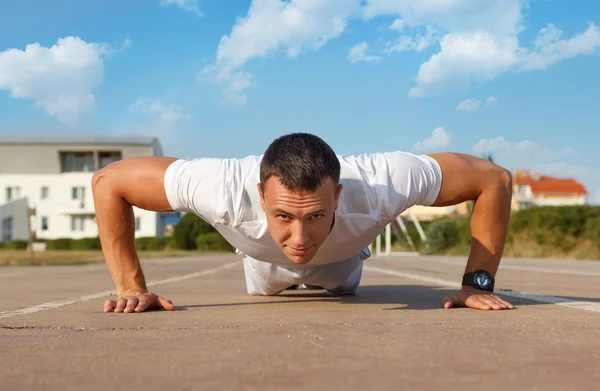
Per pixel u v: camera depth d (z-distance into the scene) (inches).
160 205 126.0
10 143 2033.7
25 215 2018.9
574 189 2492.6
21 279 307.7
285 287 163.8
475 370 58.9
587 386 52.7
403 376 56.2
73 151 2037.4
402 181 121.5
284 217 101.7
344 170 119.2
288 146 101.0
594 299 159.5
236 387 52.2
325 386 52.5
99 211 130.6
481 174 130.3
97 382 55.1
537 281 262.1
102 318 114.4
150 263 610.2
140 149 2027.6
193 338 82.4
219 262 642.8
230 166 121.9
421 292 185.8
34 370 60.6
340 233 121.4
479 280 132.1
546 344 74.8
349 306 135.0
